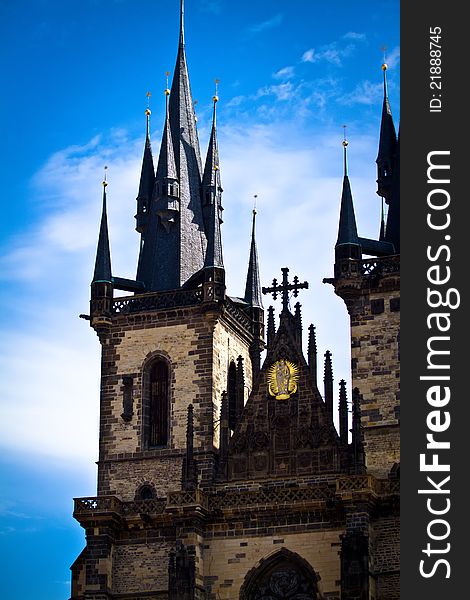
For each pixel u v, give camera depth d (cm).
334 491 12519
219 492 12925
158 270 14075
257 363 14362
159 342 13638
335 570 12412
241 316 14200
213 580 12675
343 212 13300
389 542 12231
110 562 12925
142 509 13025
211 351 13462
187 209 14325
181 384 13450
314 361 13138
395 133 14075
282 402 13088
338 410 12838
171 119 14762
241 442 13088
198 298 13638
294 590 12538
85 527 13000
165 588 12800
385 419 12688
